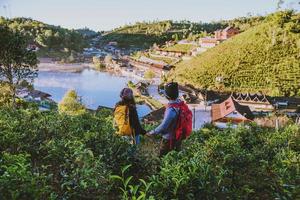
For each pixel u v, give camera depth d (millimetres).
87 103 140125
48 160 8164
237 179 7898
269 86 151750
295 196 6855
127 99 9703
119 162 8125
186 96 125812
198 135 13977
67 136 11031
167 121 8250
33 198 5633
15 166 6086
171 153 7906
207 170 6746
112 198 6531
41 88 169000
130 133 9625
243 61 170875
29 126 11625
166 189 6223
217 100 126188
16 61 45781
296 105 117500
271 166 8820
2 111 16703
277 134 12906
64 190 6531
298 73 154375
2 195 5535
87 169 6809
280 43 171875
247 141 12656
